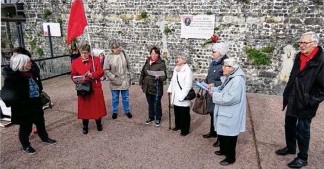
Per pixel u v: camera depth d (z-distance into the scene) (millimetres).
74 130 5688
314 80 3729
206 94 4891
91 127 5852
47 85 9352
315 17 7523
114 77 6043
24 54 4395
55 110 6883
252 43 8312
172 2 8953
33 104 4582
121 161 4461
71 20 5449
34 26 11469
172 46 9312
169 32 9219
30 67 4371
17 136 5367
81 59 5195
